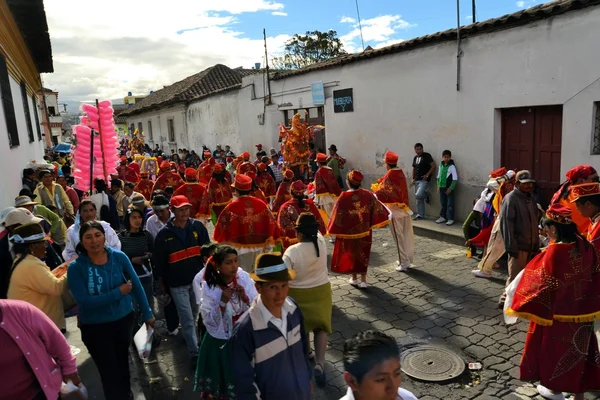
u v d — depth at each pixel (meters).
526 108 8.49
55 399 2.89
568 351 3.75
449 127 9.78
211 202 9.09
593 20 7.07
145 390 4.62
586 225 5.27
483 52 8.82
